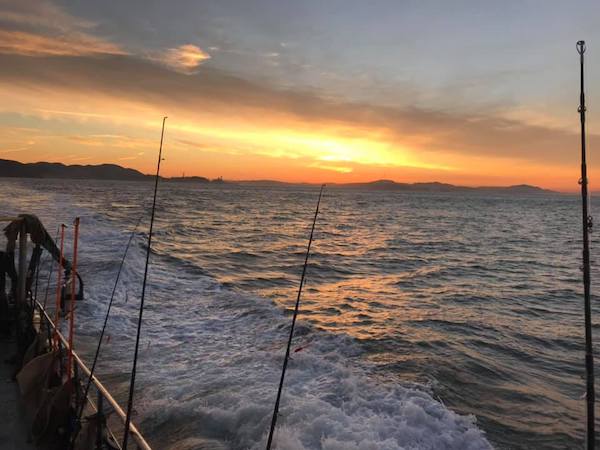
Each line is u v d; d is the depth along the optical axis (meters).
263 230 38.31
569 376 8.98
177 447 5.32
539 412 7.23
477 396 7.69
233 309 11.73
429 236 38.84
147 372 7.41
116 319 10.11
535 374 8.97
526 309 14.70
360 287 17.02
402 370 8.41
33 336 5.55
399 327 11.48
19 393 5.16
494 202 141.38
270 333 9.91
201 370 7.57
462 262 24.92
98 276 13.95
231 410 6.09
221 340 9.25
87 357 7.89
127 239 23.52
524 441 6.35
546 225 55.09
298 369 7.73
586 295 2.21
